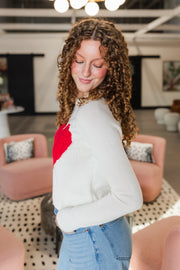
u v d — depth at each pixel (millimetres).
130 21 10492
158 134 7895
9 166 3553
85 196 910
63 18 10359
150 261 1673
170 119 8219
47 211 2588
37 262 2277
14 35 11531
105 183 910
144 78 13742
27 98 12938
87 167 882
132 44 13320
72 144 885
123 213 804
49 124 9992
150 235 1878
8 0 8297
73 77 923
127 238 1011
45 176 3590
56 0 4066
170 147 6367
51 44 12625
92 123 819
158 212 3160
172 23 10680
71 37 875
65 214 886
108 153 782
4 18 10281
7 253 1736
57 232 2316
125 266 990
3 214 3145
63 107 1061
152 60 13602
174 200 3488
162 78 13805
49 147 6316
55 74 12867
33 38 12516
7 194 3535
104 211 812
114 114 873
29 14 7695
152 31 12469
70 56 879
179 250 1278
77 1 3861
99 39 834
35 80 12914
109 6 3992
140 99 13852
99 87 899
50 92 13031
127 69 908
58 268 1119
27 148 3842
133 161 3637
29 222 2949
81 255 976
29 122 10570
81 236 958
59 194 947
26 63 12641
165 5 8742
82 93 959
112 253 957
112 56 854
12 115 12883
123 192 777
